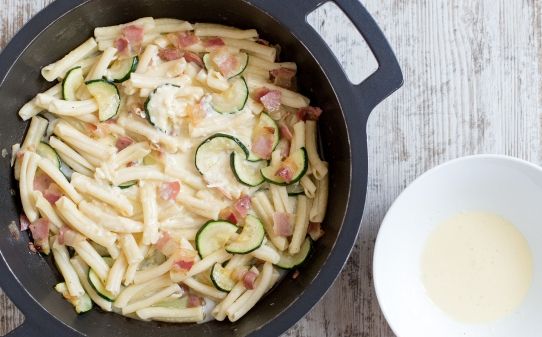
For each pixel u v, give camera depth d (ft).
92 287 2.49
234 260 2.52
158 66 2.53
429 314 2.59
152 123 2.49
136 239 2.52
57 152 2.53
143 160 2.52
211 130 2.51
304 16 2.43
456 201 2.59
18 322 2.68
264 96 2.53
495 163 2.52
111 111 2.50
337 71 2.42
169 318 2.54
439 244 2.60
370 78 2.41
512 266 2.59
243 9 2.49
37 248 2.53
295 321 2.39
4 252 2.44
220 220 2.51
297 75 2.59
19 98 2.50
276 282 2.57
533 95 2.71
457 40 2.72
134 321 2.55
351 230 2.40
